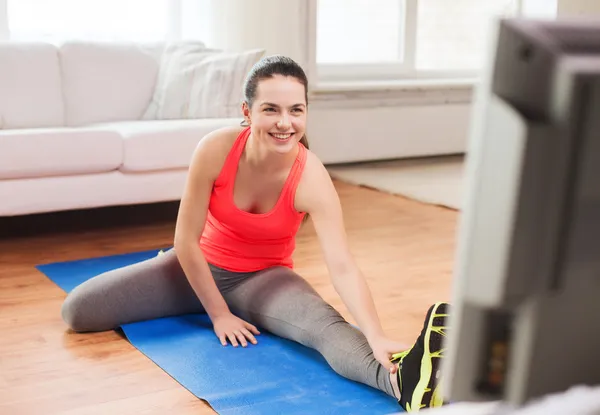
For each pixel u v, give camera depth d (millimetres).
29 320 2441
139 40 4902
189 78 4117
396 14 6086
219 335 2221
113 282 2322
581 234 448
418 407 1637
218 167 2125
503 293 452
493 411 487
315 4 5258
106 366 2080
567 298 462
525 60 434
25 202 3340
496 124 438
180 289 2387
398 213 4105
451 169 5457
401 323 2430
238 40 5023
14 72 3965
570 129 427
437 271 3049
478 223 453
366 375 1878
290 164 2096
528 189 433
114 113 4188
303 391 1900
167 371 2029
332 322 2047
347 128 5562
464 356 486
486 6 6477
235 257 2293
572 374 482
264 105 1969
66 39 4254
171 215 4035
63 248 3359
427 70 6262
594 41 445
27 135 3295
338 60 5898
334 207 2078
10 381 1980
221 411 1793
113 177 3521
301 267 3043
